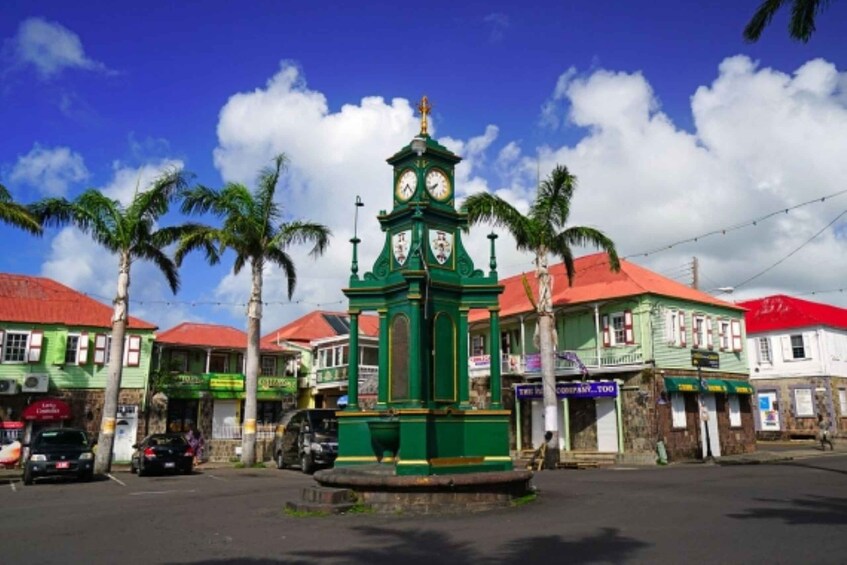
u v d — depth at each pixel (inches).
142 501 616.7
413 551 347.9
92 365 1369.3
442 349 553.9
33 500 654.5
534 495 535.8
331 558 335.6
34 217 935.7
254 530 423.5
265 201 1107.3
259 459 1334.9
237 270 1138.0
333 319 2006.6
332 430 984.9
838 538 351.6
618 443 1186.0
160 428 1422.2
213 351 1659.7
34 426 1296.8
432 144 579.5
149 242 1067.9
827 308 1744.6
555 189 997.2
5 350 1300.4
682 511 460.1
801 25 679.7
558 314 1350.9
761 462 1063.6
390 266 581.6
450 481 472.1
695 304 1300.4
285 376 1759.4
